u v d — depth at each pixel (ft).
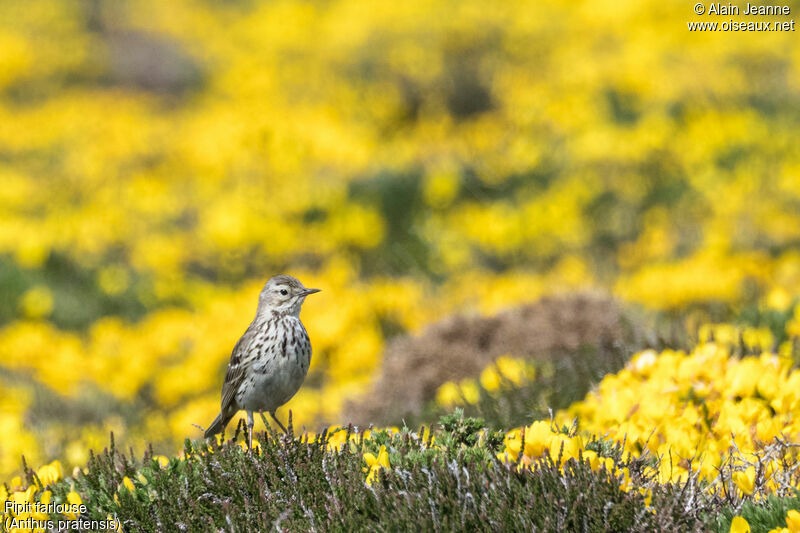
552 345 30.94
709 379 21.17
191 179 73.56
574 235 57.67
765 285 39.47
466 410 27.61
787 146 61.00
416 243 61.21
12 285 55.98
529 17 94.68
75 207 71.26
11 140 88.94
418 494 15.56
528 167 66.08
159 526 16.84
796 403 19.47
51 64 117.91
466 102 92.12
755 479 16.63
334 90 92.27
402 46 95.81
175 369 40.40
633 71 72.38
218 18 144.05
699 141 62.13
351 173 68.64
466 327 33.45
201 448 18.94
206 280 61.46
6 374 42.09
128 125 90.27
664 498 15.47
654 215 58.85
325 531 15.55
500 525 14.78
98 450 28.76
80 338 54.19
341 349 39.86
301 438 18.44
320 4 119.44
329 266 56.18
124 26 137.49
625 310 33.22
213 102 103.91
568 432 18.40
